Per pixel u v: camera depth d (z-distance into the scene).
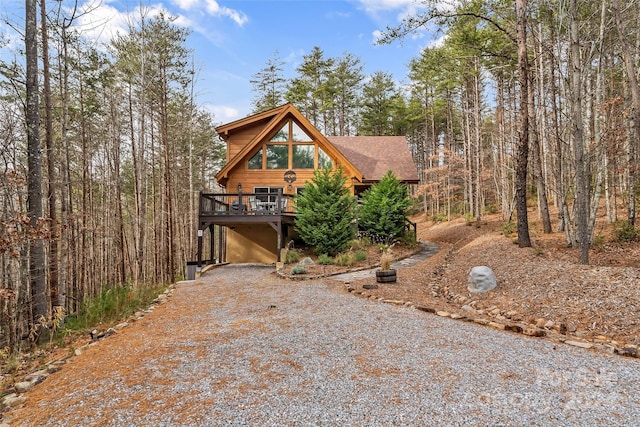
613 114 12.59
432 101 34.47
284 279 12.38
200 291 11.11
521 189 12.34
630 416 3.38
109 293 10.05
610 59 15.70
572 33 9.74
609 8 11.12
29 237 7.14
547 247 12.28
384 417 3.43
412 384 4.12
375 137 24.92
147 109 18.64
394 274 10.67
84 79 15.49
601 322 6.40
